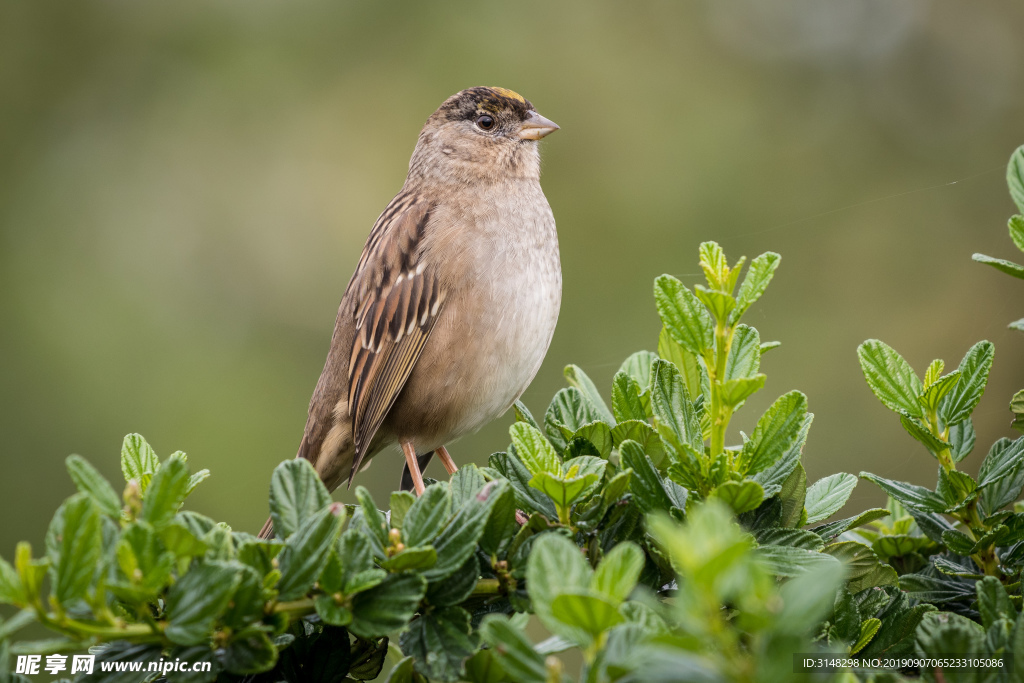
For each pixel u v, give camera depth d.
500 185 7.59
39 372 12.47
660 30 13.39
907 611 3.52
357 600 3.04
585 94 13.06
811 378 11.34
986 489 3.97
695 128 12.79
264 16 14.08
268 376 12.90
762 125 12.77
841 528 3.85
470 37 13.63
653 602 2.44
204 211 13.59
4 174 13.45
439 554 3.11
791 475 3.68
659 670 2.16
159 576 2.67
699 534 2.05
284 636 3.33
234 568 2.75
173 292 13.23
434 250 7.08
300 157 13.73
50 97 13.87
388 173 13.53
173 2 14.19
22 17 13.88
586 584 2.47
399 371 7.11
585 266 12.28
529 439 3.63
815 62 13.09
